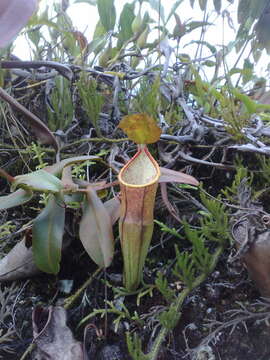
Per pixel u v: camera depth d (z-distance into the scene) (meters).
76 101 0.40
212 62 0.45
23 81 0.39
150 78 0.39
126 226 0.25
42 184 0.25
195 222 0.32
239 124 0.33
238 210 0.28
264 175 0.32
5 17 0.23
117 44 0.45
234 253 0.28
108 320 0.27
